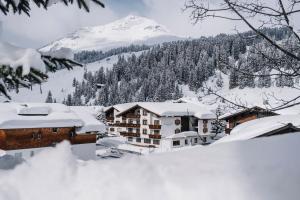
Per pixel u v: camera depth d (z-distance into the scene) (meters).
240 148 3.91
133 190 2.98
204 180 2.95
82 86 175.25
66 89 189.38
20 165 3.55
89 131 34.22
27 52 4.04
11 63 3.97
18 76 4.21
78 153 33.88
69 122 32.59
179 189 2.88
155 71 156.88
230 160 3.44
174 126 48.59
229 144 4.25
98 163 3.54
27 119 30.23
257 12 4.87
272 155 3.48
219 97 5.21
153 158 3.74
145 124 49.88
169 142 46.34
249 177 2.96
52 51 4.63
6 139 29.14
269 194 2.71
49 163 3.49
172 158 3.68
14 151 29.52
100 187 3.08
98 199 2.97
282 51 4.73
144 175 3.15
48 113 32.78
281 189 2.77
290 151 3.55
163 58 159.25
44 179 3.29
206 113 48.47
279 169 3.09
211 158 3.55
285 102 4.95
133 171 3.23
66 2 4.85
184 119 50.16
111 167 3.37
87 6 4.77
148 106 48.97
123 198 2.92
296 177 2.91
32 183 3.26
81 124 33.44
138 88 152.88
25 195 3.13
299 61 4.91
